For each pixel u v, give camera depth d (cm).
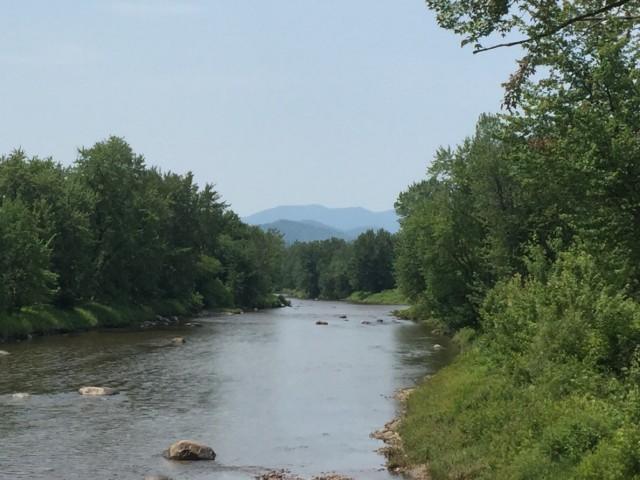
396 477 1989
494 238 4325
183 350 5012
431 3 1423
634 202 1712
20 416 2755
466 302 5231
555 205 2116
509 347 2438
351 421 2770
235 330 6944
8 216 6003
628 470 1270
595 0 1498
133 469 2072
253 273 12644
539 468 1470
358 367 4238
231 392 3366
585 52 1809
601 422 1497
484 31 1400
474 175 4456
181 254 9938
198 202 10862
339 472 2055
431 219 5503
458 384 2689
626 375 1830
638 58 1773
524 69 1555
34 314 6181
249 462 2175
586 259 2266
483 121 4688
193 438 2467
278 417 2836
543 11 1409
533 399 1895
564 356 2016
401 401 3166
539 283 2495
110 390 3281
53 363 4200
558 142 1814
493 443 1794
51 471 2030
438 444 2073
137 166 8681
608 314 2000
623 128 1708
